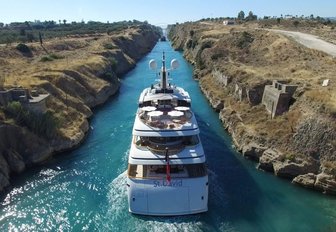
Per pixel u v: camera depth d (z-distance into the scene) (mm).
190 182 26469
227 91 57625
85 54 84062
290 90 39969
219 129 46500
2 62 67625
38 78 52094
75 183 32688
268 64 60688
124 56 101188
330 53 58688
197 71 81750
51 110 42781
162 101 36156
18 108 37094
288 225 26266
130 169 27734
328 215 27562
